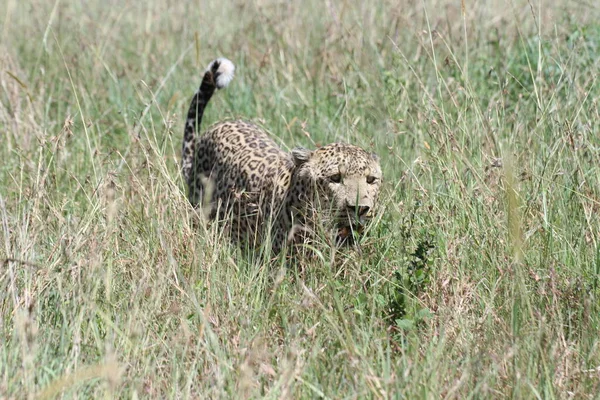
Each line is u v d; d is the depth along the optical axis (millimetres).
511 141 15461
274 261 13828
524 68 18969
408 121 17375
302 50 22375
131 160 16719
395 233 13586
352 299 12258
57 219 13703
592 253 13281
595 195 14188
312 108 19391
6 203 15500
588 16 21438
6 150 18328
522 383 10234
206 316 10930
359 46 21266
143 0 26609
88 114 18969
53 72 21922
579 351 11117
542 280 12289
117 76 21672
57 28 24984
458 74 18828
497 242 13258
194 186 16516
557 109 15672
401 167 15727
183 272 12805
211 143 16094
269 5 25078
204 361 10789
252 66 22000
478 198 14234
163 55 23094
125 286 12438
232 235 15133
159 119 20328
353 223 13336
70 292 11664
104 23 25484
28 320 10117
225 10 25953
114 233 13258
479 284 12703
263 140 15570
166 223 13578
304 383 10023
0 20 26453
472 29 21391
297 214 13586
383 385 10039
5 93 20281
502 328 11406
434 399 9828
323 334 11469
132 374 10203
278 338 11625
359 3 24000
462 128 15438
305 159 13578
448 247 13070
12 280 11414
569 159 14805
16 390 9617
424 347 11414
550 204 14242
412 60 20016
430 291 12555
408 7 22734
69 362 10336
